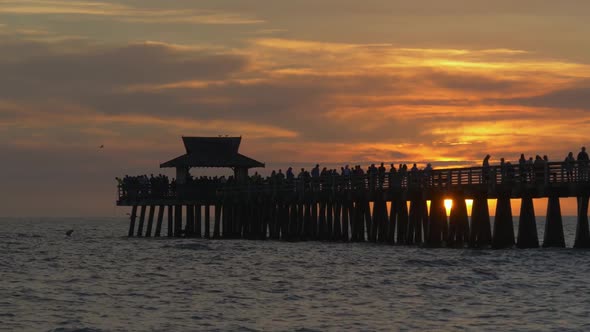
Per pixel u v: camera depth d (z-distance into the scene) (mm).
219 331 63844
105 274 96500
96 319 68438
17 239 181000
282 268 99062
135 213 181375
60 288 84875
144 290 83000
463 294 76938
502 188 103500
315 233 139875
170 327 65312
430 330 62938
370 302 74062
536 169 100500
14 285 87188
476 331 62406
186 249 131750
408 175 116750
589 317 65812
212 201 165250
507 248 105125
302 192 138000
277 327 64812
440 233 113125
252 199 152625
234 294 79688
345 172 134750
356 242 131500
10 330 64688
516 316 66875
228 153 167250
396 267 95875
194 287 84562
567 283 80250
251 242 145750
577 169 96750
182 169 167750
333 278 89062
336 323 65812
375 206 127562
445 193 111000
